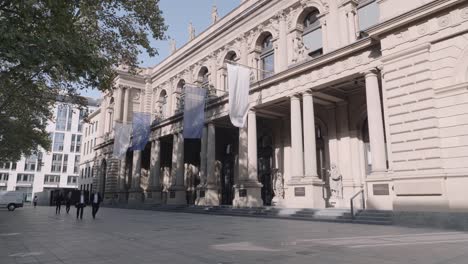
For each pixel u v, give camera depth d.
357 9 24.73
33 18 12.35
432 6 16.22
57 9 12.47
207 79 39.66
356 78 21.38
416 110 16.55
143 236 12.92
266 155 32.78
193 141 40.84
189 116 28.88
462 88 15.30
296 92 24.28
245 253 8.95
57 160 99.94
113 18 21.34
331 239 11.37
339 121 26.03
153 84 52.66
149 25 22.09
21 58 10.96
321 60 22.42
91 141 71.94
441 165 15.45
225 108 31.23
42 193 66.75
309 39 27.73
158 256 8.70
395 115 17.33
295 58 26.25
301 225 16.55
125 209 39.41
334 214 18.94
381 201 17.84
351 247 9.68
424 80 16.45
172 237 12.50
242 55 33.16
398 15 17.44
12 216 27.16
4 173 94.06
